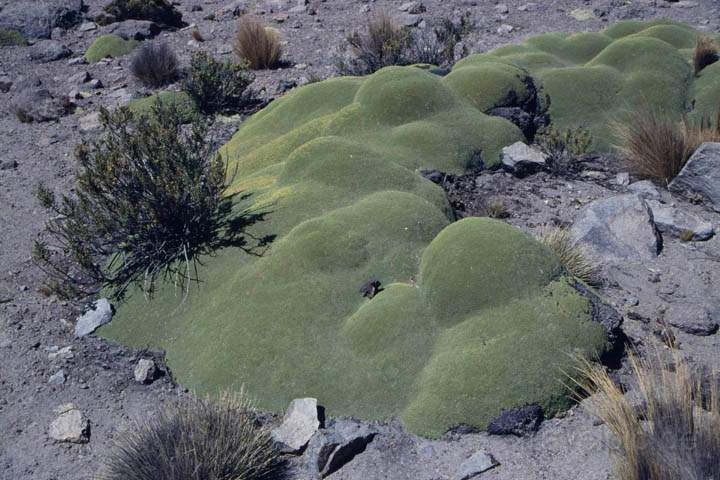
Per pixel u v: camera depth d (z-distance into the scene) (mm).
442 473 4422
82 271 6828
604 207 6836
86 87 12234
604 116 8930
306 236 6047
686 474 3736
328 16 15297
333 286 5738
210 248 6508
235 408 4812
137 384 5457
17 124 10852
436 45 11633
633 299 5918
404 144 7746
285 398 5094
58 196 8570
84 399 5297
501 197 7449
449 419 4707
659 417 4082
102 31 14852
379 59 11461
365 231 6117
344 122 8125
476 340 5027
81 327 6121
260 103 11023
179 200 6484
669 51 9492
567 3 14891
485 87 8609
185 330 5902
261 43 12609
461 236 5637
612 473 4180
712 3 14258
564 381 4777
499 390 4734
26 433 4984
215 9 16547
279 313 5566
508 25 13664
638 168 7922
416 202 6430
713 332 5516
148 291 6324
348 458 4609
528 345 4906
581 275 6125
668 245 6703
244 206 6957
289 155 7480
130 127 10062
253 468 4402
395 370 5074
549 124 9000
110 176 6406
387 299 5496
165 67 12164
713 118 8664
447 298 5344
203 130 7285
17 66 13383
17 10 15000
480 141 8008
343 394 5031
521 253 5391
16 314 6309
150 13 15273
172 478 4184
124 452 4477
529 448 4527
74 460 4754
